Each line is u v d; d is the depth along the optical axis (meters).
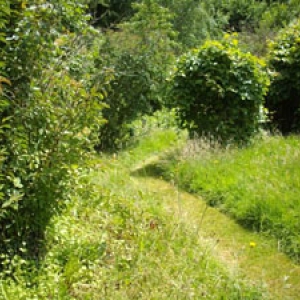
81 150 3.66
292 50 8.92
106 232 4.20
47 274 3.40
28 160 3.37
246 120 7.47
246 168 6.05
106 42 8.91
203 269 3.82
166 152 7.75
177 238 4.27
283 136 8.09
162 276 3.61
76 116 3.56
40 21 3.51
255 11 22.58
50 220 3.80
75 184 3.73
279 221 4.74
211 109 7.55
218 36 20.50
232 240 4.69
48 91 3.63
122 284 3.53
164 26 10.00
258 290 3.59
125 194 5.25
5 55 3.49
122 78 8.55
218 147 6.96
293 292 3.77
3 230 3.49
